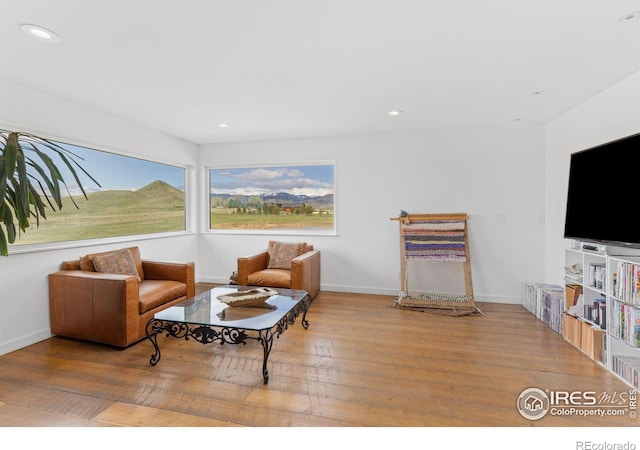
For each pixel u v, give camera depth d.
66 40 2.07
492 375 2.36
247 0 1.66
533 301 3.70
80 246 3.34
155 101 3.22
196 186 5.22
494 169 4.13
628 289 2.24
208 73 2.56
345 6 1.71
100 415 1.90
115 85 2.81
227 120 3.87
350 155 4.64
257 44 2.12
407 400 2.05
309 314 3.74
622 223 2.35
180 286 3.49
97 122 3.50
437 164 4.32
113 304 2.76
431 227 4.21
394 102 3.23
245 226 5.24
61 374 2.37
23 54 2.25
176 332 2.55
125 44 2.12
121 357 2.64
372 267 4.60
